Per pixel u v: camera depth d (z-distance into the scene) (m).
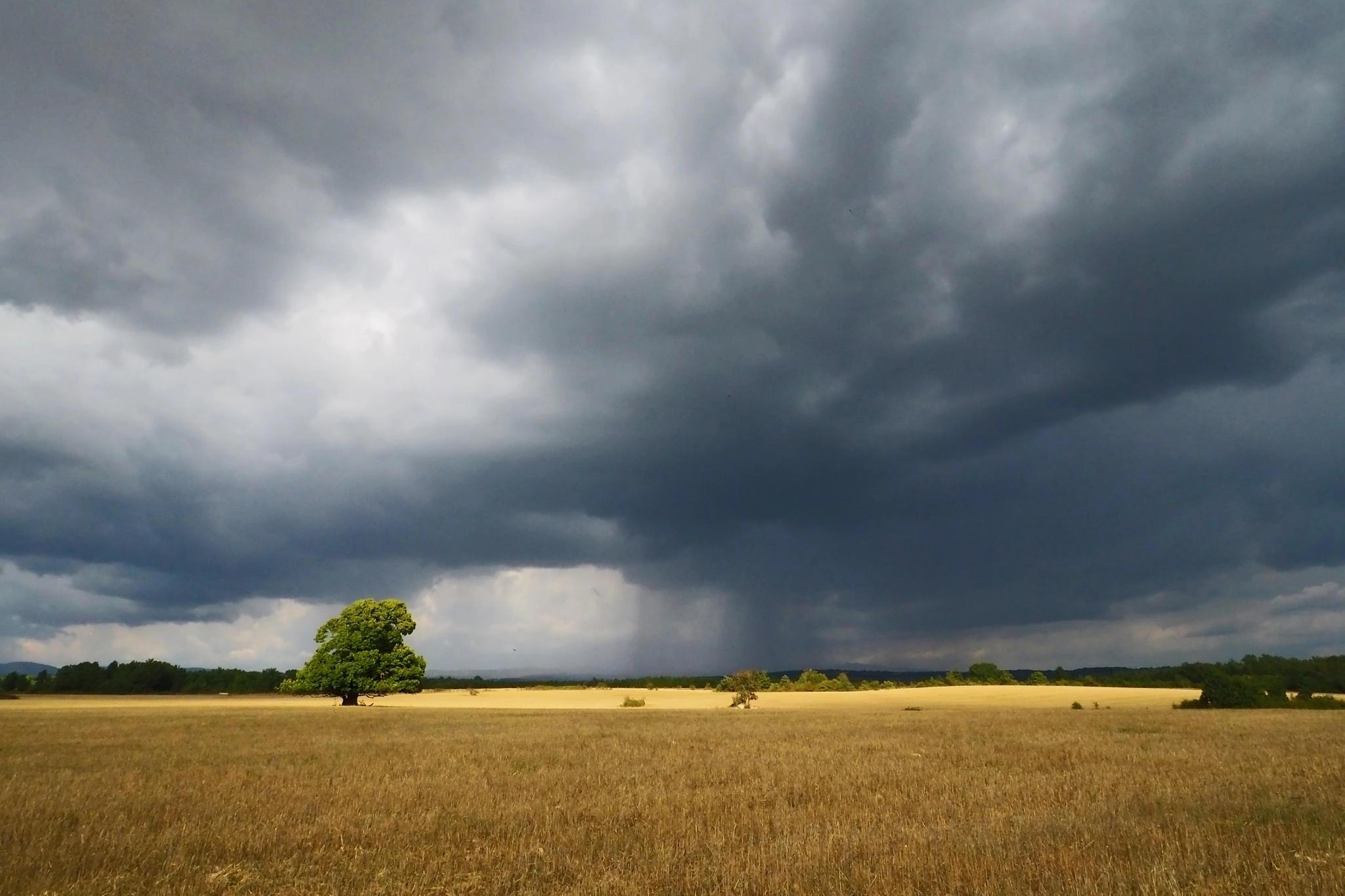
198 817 15.23
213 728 44.44
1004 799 16.62
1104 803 15.62
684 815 15.12
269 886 10.54
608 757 27.00
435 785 19.89
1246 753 26.39
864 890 9.55
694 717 58.00
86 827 13.81
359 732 41.22
